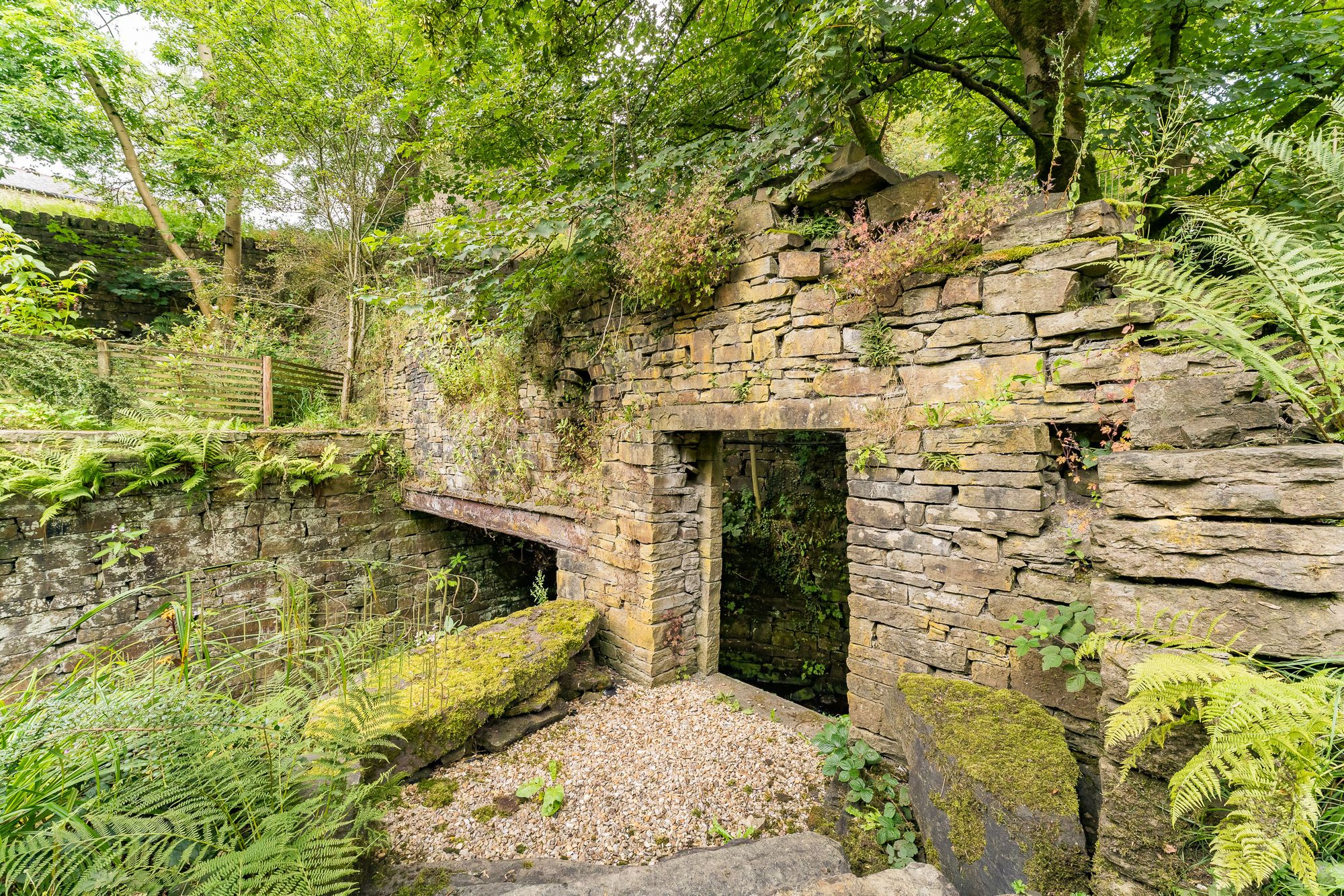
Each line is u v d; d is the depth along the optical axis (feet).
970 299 8.32
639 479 13.56
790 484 20.16
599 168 13.79
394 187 25.82
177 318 30.40
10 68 22.34
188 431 17.49
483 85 15.14
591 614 13.93
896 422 9.25
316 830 4.91
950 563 8.65
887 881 5.36
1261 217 5.23
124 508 16.46
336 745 5.84
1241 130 10.97
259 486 19.25
